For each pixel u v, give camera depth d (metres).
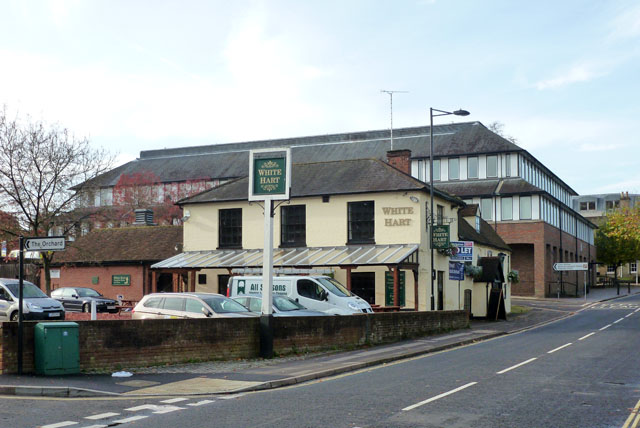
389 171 33.34
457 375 14.34
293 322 18.42
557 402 10.88
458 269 30.06
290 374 14.25
